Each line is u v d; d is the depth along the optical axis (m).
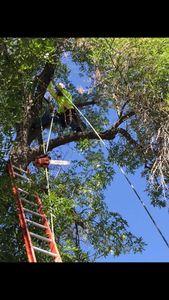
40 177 10.95
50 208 9.91
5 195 9.12
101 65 11.44
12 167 9.98
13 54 8.75
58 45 10.19
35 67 9.64
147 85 10.85
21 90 9.94
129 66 10.77
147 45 10.43
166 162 10.75
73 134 12.83
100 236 11.92
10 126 8.91
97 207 12.23
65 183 12.36
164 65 10.59
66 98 12.28
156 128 11.03
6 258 9.25
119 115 12.23
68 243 10.43
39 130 12.73
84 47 10.88
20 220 8.43
